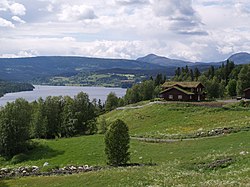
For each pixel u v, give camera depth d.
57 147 88.81
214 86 193.62
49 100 113.56
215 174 41.91
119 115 138.88
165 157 64.69
